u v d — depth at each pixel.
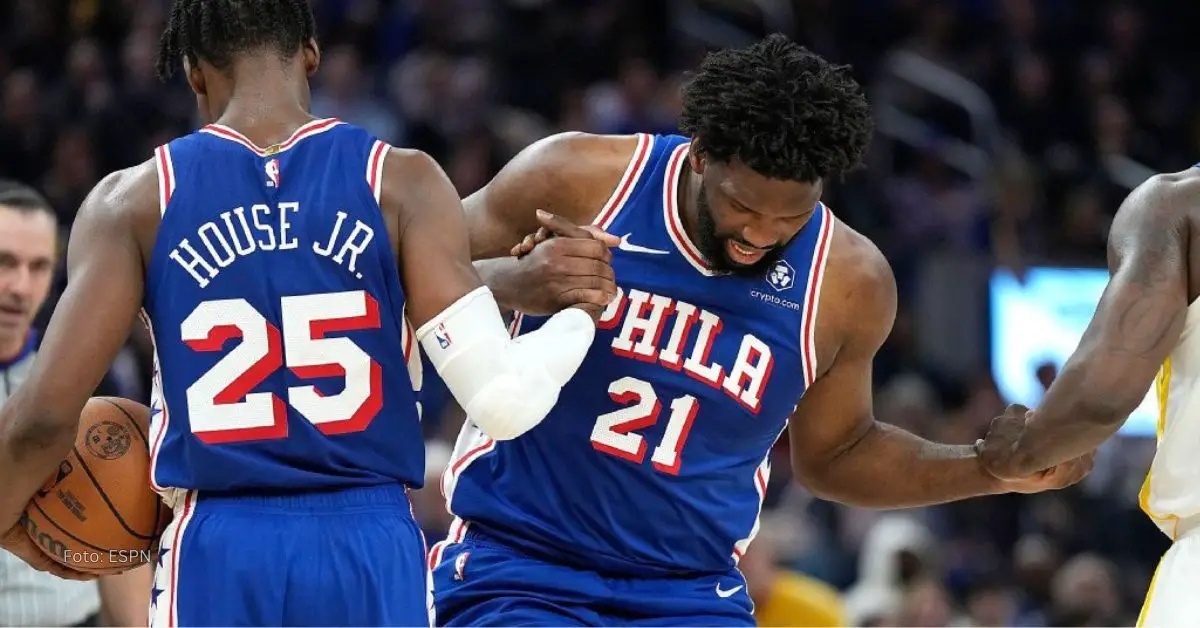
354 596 6.64
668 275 7.96
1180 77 31.84
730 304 7.95
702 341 7.94
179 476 6.79
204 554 6.66
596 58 28.08
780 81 7.21
